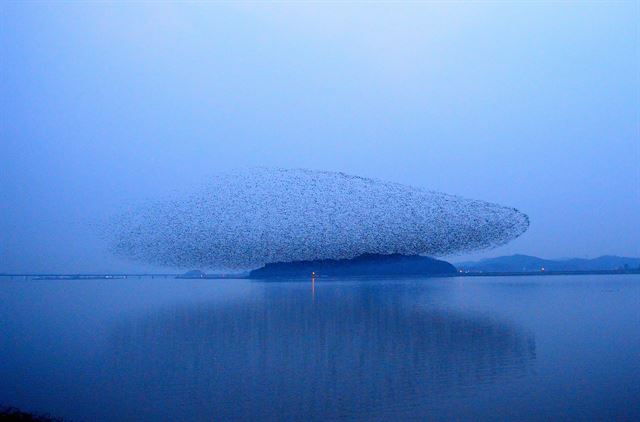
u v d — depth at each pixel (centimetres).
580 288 5400
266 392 1491
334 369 1750
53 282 9162
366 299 4034
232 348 2141
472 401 1359
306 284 5956
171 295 4888
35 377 1681
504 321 2759
